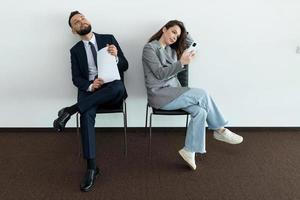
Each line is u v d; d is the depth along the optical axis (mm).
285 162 2320
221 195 1911
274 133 2838
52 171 2170
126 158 2359
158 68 2197
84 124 2023
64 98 2703
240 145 2590
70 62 2576
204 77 2684
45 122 2787
